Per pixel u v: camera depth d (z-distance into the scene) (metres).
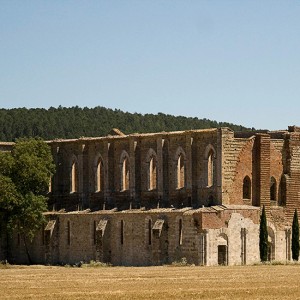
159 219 196.25
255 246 194.62
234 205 194.62
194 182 199.62
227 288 132.38
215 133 196.38
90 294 126.00
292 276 153.25
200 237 187.50
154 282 143.25
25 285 141.12
